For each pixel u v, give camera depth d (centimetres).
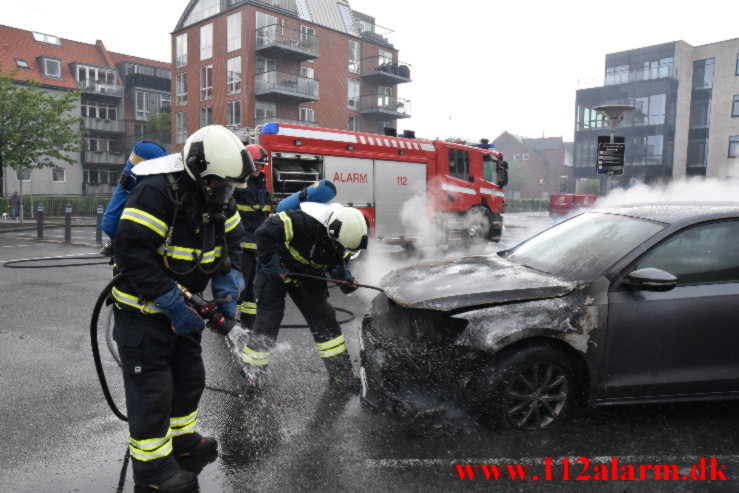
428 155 1235
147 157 260
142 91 4553
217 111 3388
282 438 326
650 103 4131
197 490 270
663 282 327
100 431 333
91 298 729
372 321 402
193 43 3497
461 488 277
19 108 2409
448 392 342
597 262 362
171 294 244
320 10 3653
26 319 610
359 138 1098
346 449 313
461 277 383
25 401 376
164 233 246
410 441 324
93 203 3397
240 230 293
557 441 328
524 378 332
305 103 3516
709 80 4112
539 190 7606
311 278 401
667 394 351
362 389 374
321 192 430
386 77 3931
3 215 2994
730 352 354
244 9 3188
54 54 4241
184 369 291
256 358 400
